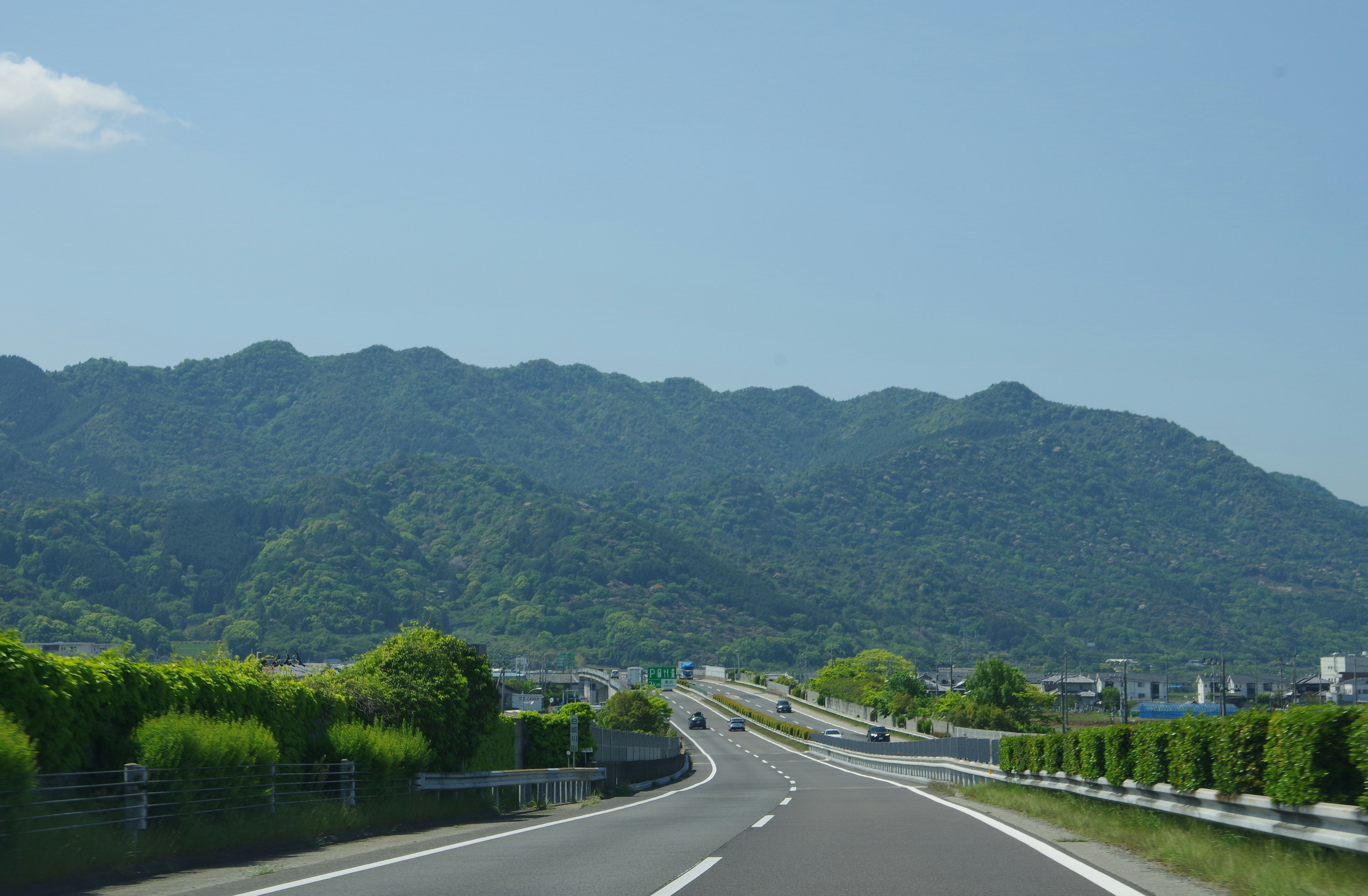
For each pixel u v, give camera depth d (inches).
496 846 600.7
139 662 651.5
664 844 595.2
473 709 1123.9
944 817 812.6
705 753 3914.9
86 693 577.9
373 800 864.9
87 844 497.7
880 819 792.3
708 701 6860.2
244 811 660.7
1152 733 660.1
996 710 3850.9
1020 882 422.6
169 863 538.9
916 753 2169.0
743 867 478.9
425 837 741.9
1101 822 671.1
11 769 467.5
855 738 4389.8
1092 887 408.8
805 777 2409.0
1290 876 400.5
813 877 442.3
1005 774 1231.5
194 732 620.4
